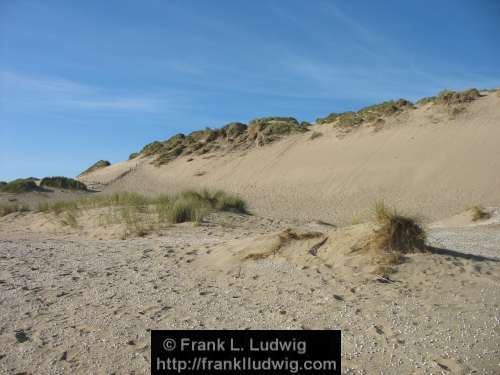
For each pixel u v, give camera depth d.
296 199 33.12
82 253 9.51
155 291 6.46
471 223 18.12
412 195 29.02
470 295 5.77
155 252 9.09
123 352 4.55
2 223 17.03
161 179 51.81
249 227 13.84
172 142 63.28
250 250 7.73
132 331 5.05
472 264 6.86
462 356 4.27
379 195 30.38
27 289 6.66
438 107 42.50
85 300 6.12
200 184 45.78
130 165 60.53
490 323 4.94
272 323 5.17
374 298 5.73
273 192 36.69
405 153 36.09
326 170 38.47
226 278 6.95
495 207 19.38
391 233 7.17
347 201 30.31
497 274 6.59
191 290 6.46
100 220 14.35
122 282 6.98
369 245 7.10
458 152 33.12
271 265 7.18
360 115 48.38
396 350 4.43
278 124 53.75
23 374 4.16
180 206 14.42
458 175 30.09
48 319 5.43
